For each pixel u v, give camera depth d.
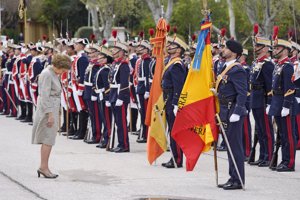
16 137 23.66
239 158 15.03
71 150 20.86
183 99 15.82
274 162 17.95
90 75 22.38
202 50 15.72
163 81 18.06
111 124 21.28
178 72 17.83
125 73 20.55
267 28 40.97
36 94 27.28
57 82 16.02
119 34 50.47
